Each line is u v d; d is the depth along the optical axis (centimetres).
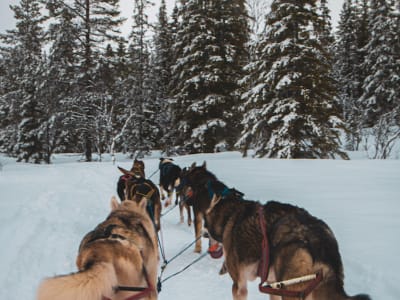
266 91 1862
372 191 868
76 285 225
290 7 1783
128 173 750
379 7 3197
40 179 1512
